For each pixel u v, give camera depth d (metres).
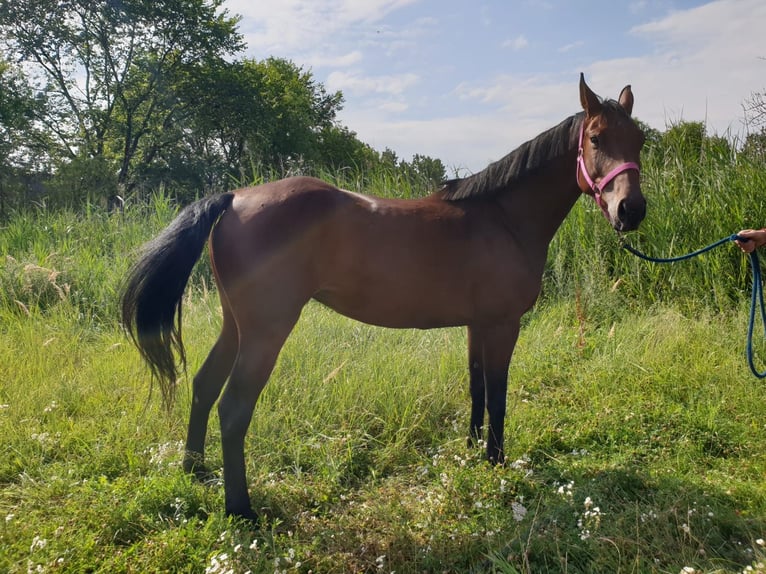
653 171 6.95
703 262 5.93
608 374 4.38
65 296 5.52
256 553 2.34
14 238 7.59
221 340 3.07
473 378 3.36
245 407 2.67
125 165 25.36
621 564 2.25
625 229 2.81
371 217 2.84
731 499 2.79
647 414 3.78
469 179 3.20
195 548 2.37
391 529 2.58
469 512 2.71
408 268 2.86
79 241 7.53
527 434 3.58
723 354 4.62
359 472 3.26
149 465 3.10
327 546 2.48
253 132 27.19
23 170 15.79
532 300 3.20
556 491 2.81
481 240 3.01
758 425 3.66
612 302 5.84
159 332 2.71
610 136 2.88
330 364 4.30
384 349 4.54
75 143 25.62
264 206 2.74
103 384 4.05
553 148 3.16
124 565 2.22
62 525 2.41
